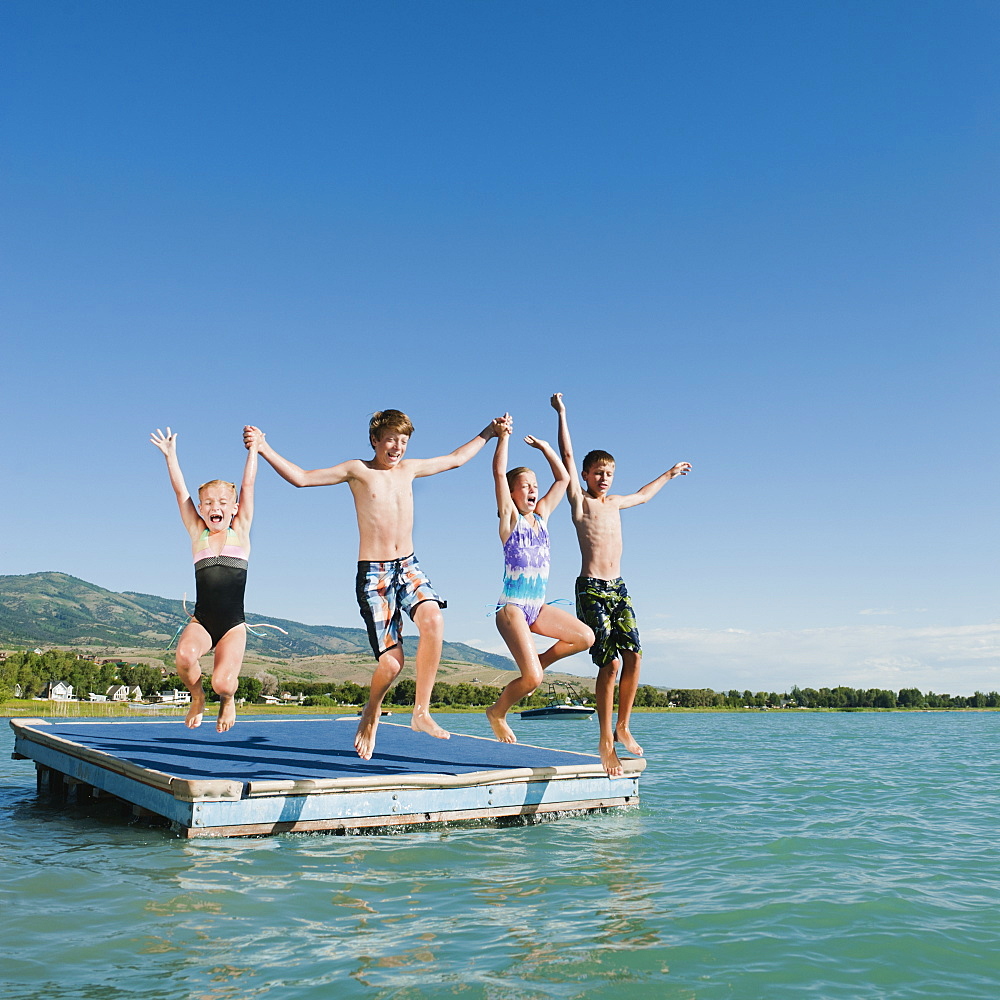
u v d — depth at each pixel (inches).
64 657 5369.1
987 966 191.8
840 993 171.9
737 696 5954.7
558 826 363.6
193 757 375.9
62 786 477.7
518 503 359.9
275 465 300.5
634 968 184.5
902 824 406.6
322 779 320.8
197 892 240.5
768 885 266.5
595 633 374.3
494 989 169.3
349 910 225.6
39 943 195.5
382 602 308.5
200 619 349.7
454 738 508.7
